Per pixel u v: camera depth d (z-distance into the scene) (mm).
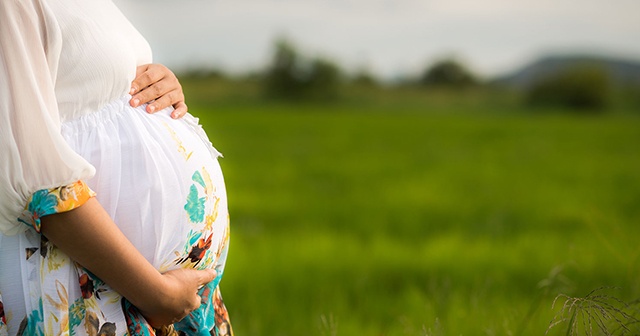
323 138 25969
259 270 6859
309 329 5066
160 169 1827
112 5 1968
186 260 1899
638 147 23859
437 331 3438
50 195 1618
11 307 1741
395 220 10547
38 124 1614
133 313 1813
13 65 1612
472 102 74375
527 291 6324
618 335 2748
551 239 8844
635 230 9258
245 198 12188
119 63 1800
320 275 6812
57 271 1715
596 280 5859
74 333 1734
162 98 1962
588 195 13367
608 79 75125
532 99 73562
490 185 14609
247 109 50094
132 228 1785
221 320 2176
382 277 6859
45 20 1670
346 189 13766
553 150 22359
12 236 1738
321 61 79188
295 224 10133
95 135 1768
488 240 8805
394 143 24406
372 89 80125
